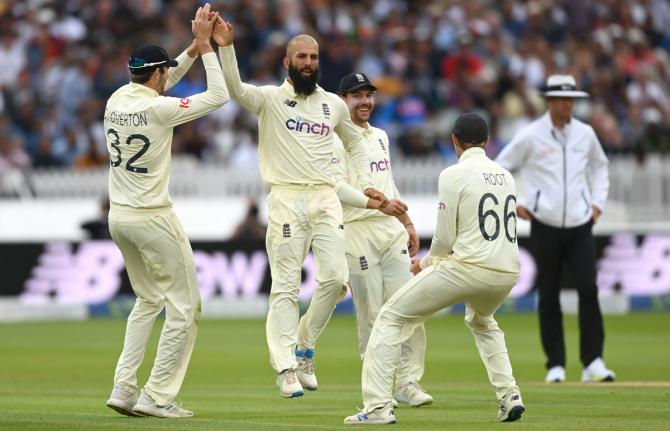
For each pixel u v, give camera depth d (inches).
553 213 1622.8
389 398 1104.2
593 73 3563.0
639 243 2856.8
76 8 3636.8
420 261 1130.0
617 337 2283.5
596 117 3356.3
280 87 1282.0
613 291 2839.6
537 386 1514.5
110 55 3435.0
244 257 2800.2
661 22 3976.4
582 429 1059.9
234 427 1082.1
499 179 1106.7
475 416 1179.9
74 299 2773.1
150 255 1186.0
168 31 3528.5
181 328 1191.6
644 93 3602.4
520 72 3560.5
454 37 3654.0
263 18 3543.3
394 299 1109.1
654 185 3149.6
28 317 2751.0
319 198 1279.5
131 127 1168.2
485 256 1085.8
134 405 1193.4
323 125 1278.3
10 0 3654.0
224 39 1224.8
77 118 3336.6
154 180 1177.4
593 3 3816.4
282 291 1273.4
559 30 3774.6
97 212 3164.4
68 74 3388.3
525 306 2797.7
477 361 1910.7
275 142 1277.1
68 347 2150.6
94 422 1130.0
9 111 3388.3
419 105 3442.4
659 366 1814.7
